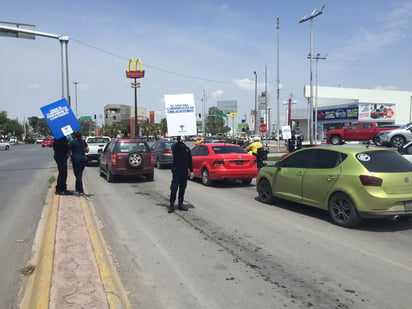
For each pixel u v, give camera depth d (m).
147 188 11.37
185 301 3.62
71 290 3.55
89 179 13.56
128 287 3.95
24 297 3.70
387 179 6.06
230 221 6.93
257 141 14.79
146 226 6.55
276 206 8.41
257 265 4.61
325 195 6.82
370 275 4.29
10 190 10.73
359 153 6.52
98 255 4.66
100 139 21.17
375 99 52.22
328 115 48.25
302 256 4.95
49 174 15.23
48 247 4.90
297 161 7.80
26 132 118.12
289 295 3.76
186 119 7.92
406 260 4.79
